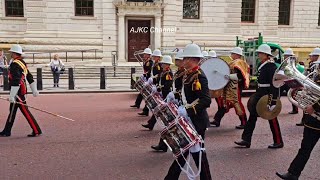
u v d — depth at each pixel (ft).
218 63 28.12
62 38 93.15
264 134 28.81
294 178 17.67
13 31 96.48
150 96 26.89
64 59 91.86
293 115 37.96
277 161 21.88
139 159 22.21
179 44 97.50
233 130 30.32
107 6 93.04
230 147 25.00
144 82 29.07
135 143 25.93
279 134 24.72
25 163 21.29
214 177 19.10
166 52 54.19
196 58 16.07
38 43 91.97
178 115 15.56
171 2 95.09
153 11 93.86
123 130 30.04
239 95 30.42
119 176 19.26
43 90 57.52
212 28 100.89
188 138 14.93
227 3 101.24
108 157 22.59
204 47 92.12
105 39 93.71
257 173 19.77
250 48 55.72
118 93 56.65
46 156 22.66
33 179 18.76
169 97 17.15
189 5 100.32
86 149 24.31
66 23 93.50
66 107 42.45
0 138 27.02
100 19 94.27
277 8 107.34
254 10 107.45
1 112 38.63
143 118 35.24
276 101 23.76
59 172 19.83
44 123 32.71
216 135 28.50
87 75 77.46
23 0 96.78
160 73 28.68
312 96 16.60
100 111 39.42
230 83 30.19
